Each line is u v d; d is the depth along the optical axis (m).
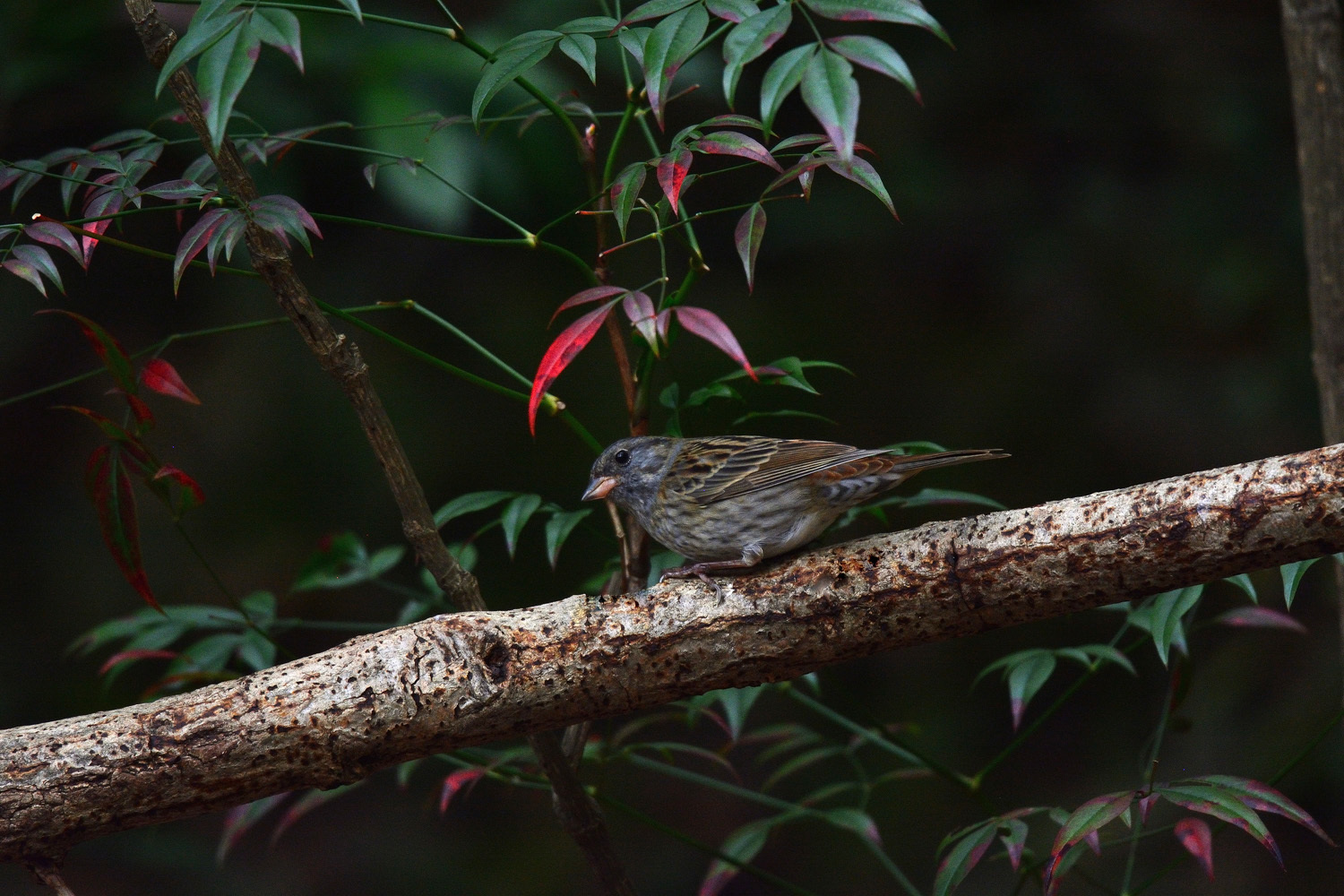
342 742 4.66
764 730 7.00
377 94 8.71
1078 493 12.41
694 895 12.11
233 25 3.69
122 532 5.20
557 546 5.48
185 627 6.57
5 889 10.21
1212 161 11.87
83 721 4.63
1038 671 5.60
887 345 13.09
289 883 11.54
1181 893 11.15
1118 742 12.12
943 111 12.19
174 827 11.46
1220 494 4.46
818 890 12.05
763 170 12.58
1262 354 11.91
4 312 11.18
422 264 12.04
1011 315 13.07
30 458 11.74
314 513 12.01
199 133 4.61
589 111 5.79
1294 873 11.04
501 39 9.35
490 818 12.55
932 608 4.79
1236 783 4.68
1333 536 4.35
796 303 13.09
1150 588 4.62
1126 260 12.15
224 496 11.90
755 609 4.86
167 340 5.10
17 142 9.86
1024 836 5.04
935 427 12.85
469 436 12.33
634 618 4.89
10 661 11.44
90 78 9.83
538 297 12.34
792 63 3.46
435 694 4.71
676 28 3.83
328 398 12.05
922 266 13.04
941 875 5.09
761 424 12.72
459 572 5.28
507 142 9.67
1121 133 12.04
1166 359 12.45
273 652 6.46
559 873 12.11
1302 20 6.56
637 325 4.21
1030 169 12.28
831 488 5.87
